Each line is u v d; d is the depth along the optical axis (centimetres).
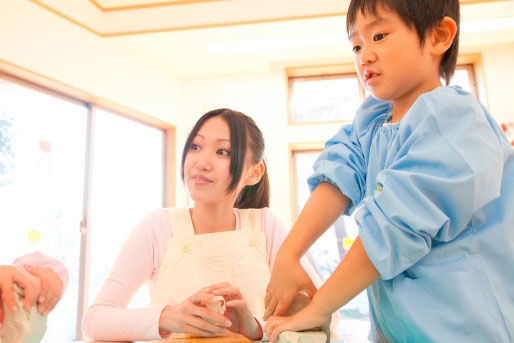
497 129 54
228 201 88
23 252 271
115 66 354
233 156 82
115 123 363
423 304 48
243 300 63
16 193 273
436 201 47
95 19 336
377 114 69
